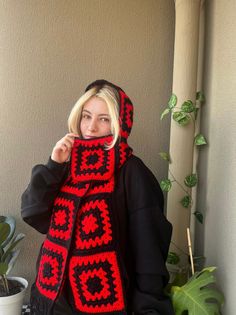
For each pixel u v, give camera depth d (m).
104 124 1.07
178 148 1.42
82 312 0.94
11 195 1.52
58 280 0.96
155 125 1.58
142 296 0.93
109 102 1.04
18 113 1.50
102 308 0.92
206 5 1.49
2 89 1.48
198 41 1.45
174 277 1.40
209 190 1.39
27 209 1.06
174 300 1.06
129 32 1.55
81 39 1.52
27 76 1.50
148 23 1.56
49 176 1.02
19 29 1.48
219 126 1.29
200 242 1.49
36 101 1.51
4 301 1.27
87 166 1.01
